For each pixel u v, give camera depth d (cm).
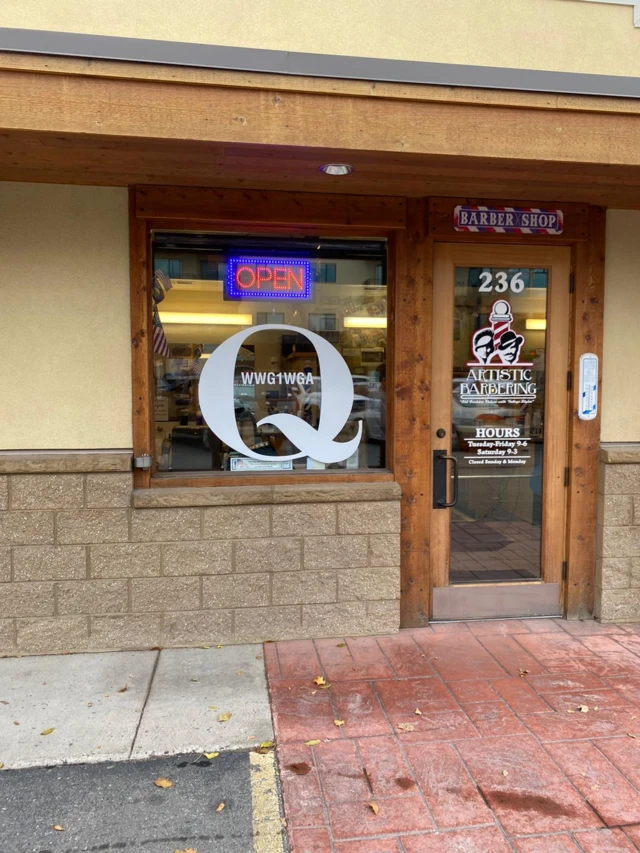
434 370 413
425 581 415
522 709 317
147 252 380
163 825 240
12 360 368
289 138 301
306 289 405
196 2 340
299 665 361
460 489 425
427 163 328
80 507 372
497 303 418
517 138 318
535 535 434
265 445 406
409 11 358
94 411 377
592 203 410
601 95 321
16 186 362
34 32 280
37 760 277
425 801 251
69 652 376
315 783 262
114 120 289
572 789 258
